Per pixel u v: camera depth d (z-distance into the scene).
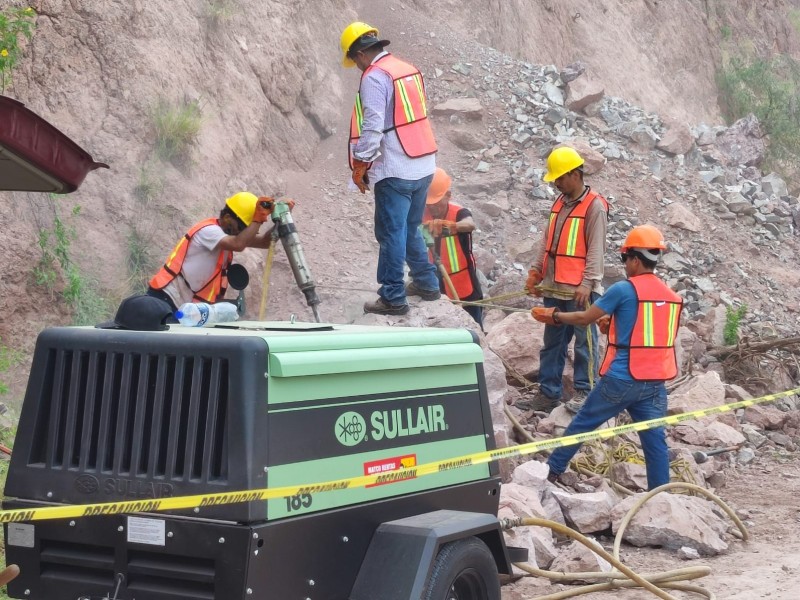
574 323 7.51
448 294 9.52
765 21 31.53
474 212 13.88
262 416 3.62
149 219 10.12
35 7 10.19
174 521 3.61
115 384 3.84
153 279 6.94
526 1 21.97
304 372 3.76
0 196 8.91
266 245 7.03
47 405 3.93
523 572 6.01
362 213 12.55
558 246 8.86
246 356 3.62
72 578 3.82
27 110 3.45
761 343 12.31
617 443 9.18
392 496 4.18
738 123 19.45
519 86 16.52
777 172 23.09
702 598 5.81
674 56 26.25
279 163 12.83
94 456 3.84
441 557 4.05
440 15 18.97
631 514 6.83
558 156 8.74
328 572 3.86
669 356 7.46
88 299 9.21
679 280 14.24
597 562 6.18
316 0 14.83
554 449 7.66
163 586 3.68
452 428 4.55
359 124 7.55
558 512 7.04
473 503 4.68
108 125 10.38
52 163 3.61
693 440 9.79
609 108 17.12
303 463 3.76
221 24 12.48
